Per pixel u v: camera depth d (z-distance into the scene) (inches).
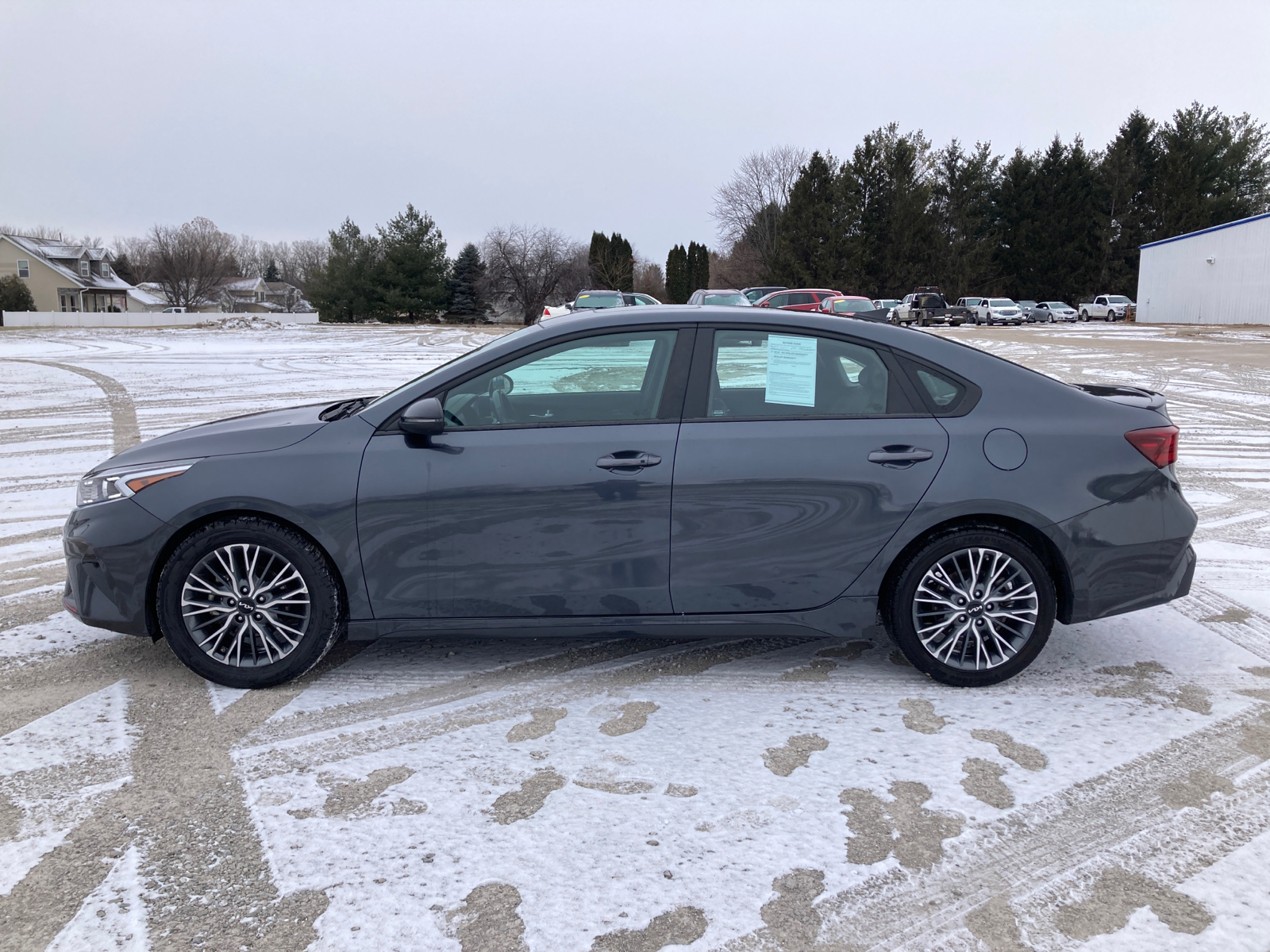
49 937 85.4
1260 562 212.4
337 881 94.0
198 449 139.6
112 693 141.5
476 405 140.4
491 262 2883.9
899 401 139.7
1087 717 132.6
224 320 2564.0
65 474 329.7
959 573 140.3
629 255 3026.6
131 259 4343.0
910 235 2409.0
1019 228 2539.4
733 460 135.4
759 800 109.6
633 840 101.3
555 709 136.0
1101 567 139.0
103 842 101.0
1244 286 1653.5
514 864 96.9
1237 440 396.2
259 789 112.6
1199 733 127.4
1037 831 103.3
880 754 121.4
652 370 140.8
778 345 140.3
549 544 136.2
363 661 155.9
